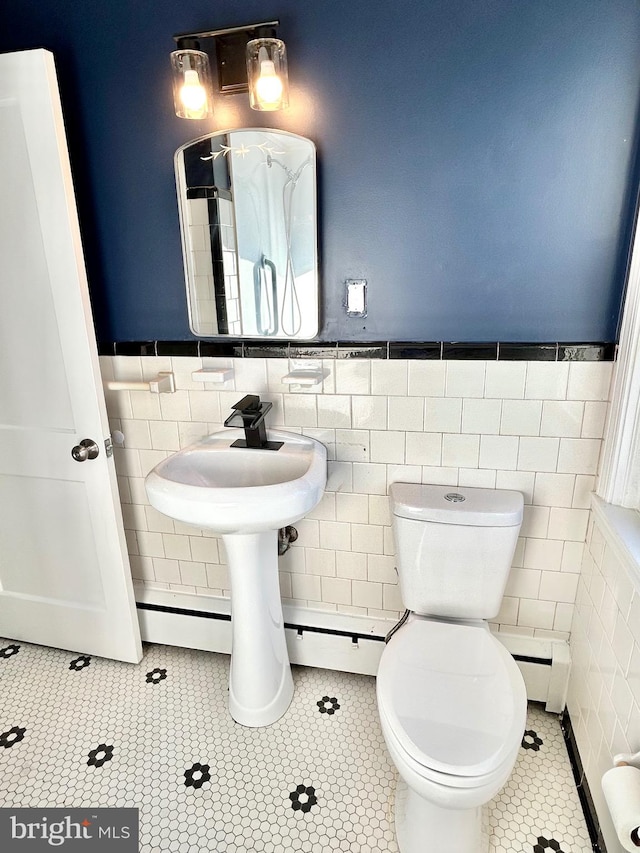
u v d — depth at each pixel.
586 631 1.45
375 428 1.58
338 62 1.33
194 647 1.96
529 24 1.21
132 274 1.66
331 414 1.60
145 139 1.52
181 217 1.54
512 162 1.31
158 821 1.37
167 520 1.88
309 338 1.55
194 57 1.34
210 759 1.54
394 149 1.36
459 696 1.20
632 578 1.10
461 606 1.47
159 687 1.82
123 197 1.59
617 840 1.15
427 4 1.25
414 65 1.29
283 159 1.42
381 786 1.45
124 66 1.47
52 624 1.94
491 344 1.43
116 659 1.92
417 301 1.46
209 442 1.65
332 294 1.51
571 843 1.31
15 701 1.76
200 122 1.46
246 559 1.51
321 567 1.77
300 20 1.32
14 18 1.51
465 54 1.26
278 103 1.32
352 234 1.45
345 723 1.66
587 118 1.24
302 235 1.47
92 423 1.61
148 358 1.71
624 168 1.25
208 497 1.29
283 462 1.54
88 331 1.54
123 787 1.46
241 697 1.64
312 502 1.35
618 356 1.31
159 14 1.40
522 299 1.39
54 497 1.75
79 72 1.50
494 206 1.35
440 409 1.51
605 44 1.19
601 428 1.42
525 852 1.29
